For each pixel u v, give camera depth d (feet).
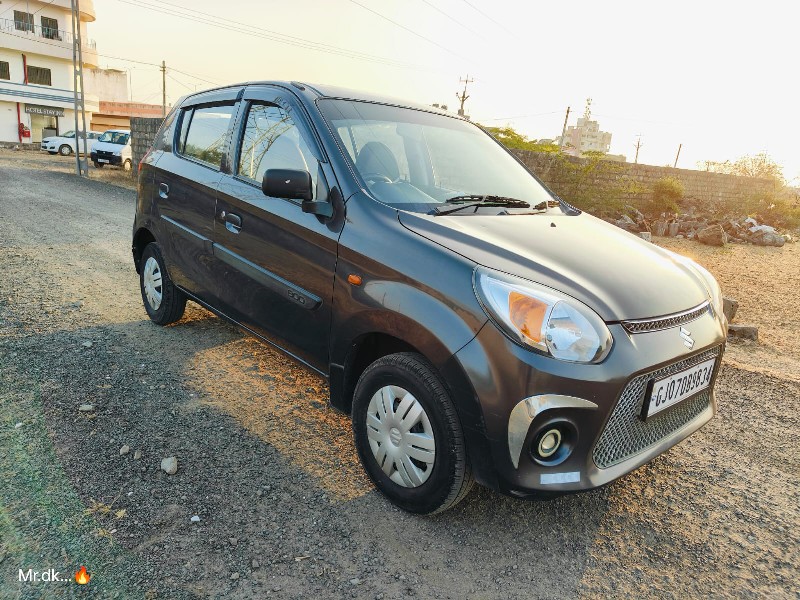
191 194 11.69
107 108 165.89
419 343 7.09
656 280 7.86
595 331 6.61
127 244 24.34
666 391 7.35
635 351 6.78
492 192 10.23
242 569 6.63
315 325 8.78
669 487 9.21
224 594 6.24
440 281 7.07
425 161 10.16
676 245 43.42
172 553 6.77
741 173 90.79
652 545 7.78
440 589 6.64
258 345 13.50
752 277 31.78
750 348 17.72
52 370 11.27
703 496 9.01
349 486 8.45
